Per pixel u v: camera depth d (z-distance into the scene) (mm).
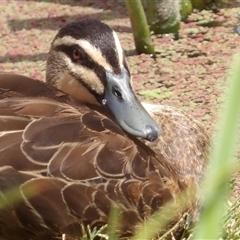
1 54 11227
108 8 12781
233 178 7410
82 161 5191
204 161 6672
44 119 5242
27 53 11234
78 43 6395
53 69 6758
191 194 6148
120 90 6152
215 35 11578
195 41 11406
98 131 5473
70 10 12711
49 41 11609
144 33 10891
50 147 5094
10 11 12727
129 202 5391
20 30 12031
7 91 5656
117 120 6039
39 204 5016
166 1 11438
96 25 6453
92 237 5191
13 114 5191
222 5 12531
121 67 6258
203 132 6828
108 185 5270
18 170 4906
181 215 5910
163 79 10352
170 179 5828
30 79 5859
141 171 5527
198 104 9664
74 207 5137
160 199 5617
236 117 2094
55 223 5141
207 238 2213
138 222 5496
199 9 12461
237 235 5879
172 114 6730
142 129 5797
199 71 10508
